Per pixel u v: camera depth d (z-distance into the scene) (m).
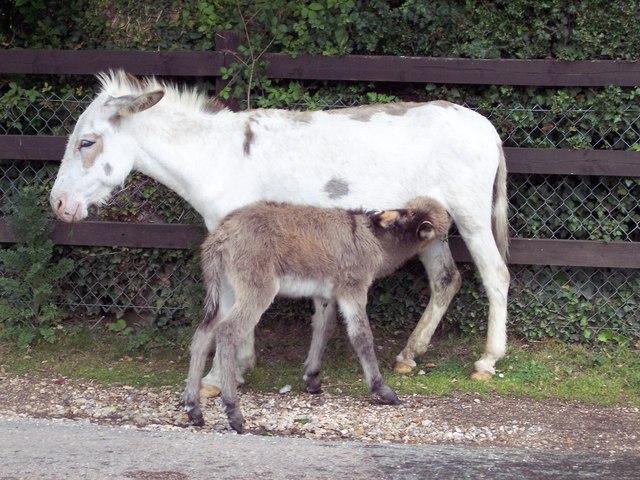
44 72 6.82
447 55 6.76
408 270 6.80
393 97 6.68
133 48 7.06
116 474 4.03
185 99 5.75
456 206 5.85
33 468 4.09
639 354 6.45
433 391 5.80
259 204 5.32
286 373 6.23
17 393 5.79
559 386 5.95
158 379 6.09
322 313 5.73
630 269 6.67
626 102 6.48
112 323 7.05
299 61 6.60
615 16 6.40
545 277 6.73
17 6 7.09
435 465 4.36
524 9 6.56
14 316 6.67
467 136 5.83
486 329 6.75
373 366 5.48
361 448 4.62
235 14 6.77
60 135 7.03
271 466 4.22
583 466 4.46
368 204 5.79
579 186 6.69
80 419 5.34
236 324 5.06
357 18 6.66
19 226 6.55
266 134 5.73
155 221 7.03
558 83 6.45
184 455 4.34
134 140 5.59
